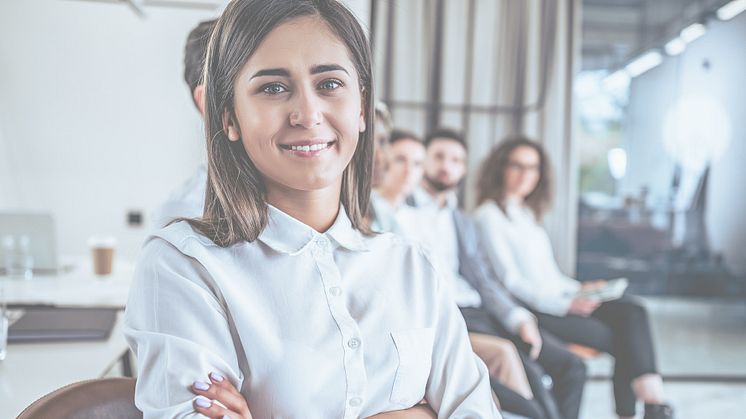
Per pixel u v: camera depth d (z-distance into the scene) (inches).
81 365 57.3
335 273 38.8
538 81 164.4
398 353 39.2
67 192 160.7
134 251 162.4
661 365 156.9
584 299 115.5
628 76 163.2
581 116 164.6
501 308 109.7
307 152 35.7
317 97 35.8
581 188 165.3
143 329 36.6
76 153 160.2
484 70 164.2
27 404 47.6
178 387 34.1
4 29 155.3
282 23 35.6
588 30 163.5
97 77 158.7
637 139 163.2
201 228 38.1
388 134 102.0
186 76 67.6
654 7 161.6
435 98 163.8
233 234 37.8
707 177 162.2
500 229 122.3
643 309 117.3
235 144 38.0
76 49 157.6
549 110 164.7
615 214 164.9
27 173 159.5
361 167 41.7
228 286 36.7
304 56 35.4
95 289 91.4
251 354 36.5
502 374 91.4
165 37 158.7
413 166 109.4
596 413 133.8
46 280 99.0
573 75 164.1
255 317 36.8
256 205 38.2
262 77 35.4
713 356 162.4
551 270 127.5
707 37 160.2
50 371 55.4
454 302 43.4
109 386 40.4
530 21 163.6
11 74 156.6
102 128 160.1
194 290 36.1
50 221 103.2
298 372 36.5
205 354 35.1
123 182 161.5
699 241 163.3
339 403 37.2
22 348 62.3
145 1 157.0
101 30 157.8
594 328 116.9
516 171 125.7
